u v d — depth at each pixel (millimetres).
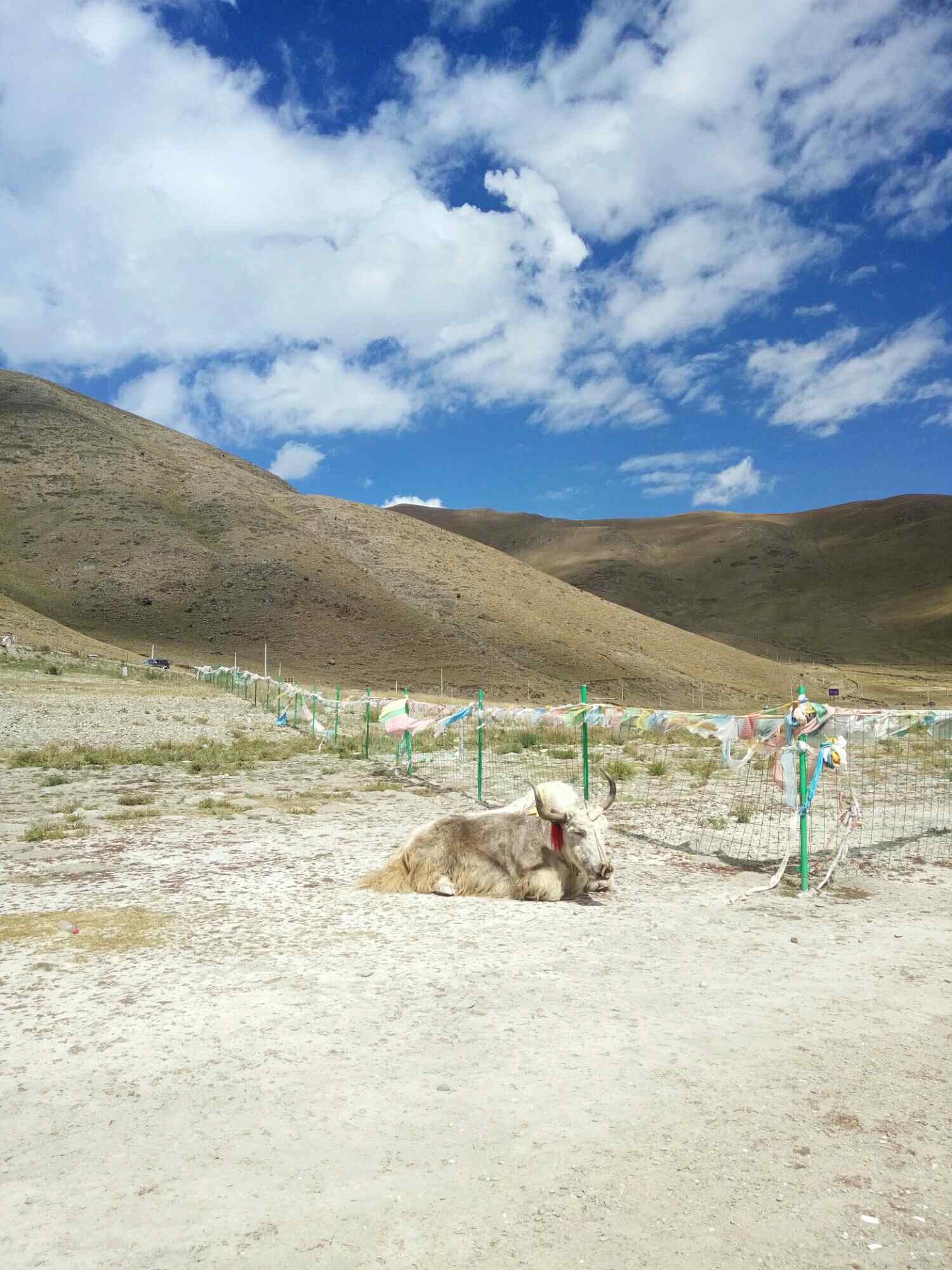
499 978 5711
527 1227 3051
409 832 11172
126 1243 2975
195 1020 4957
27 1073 4297
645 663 111062
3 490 114375
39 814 12469
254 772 17562
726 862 9578
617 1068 4324
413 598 109188
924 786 15789
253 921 7066
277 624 95812
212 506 120938
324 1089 4094
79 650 67250
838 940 6629
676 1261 2875
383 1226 3055
